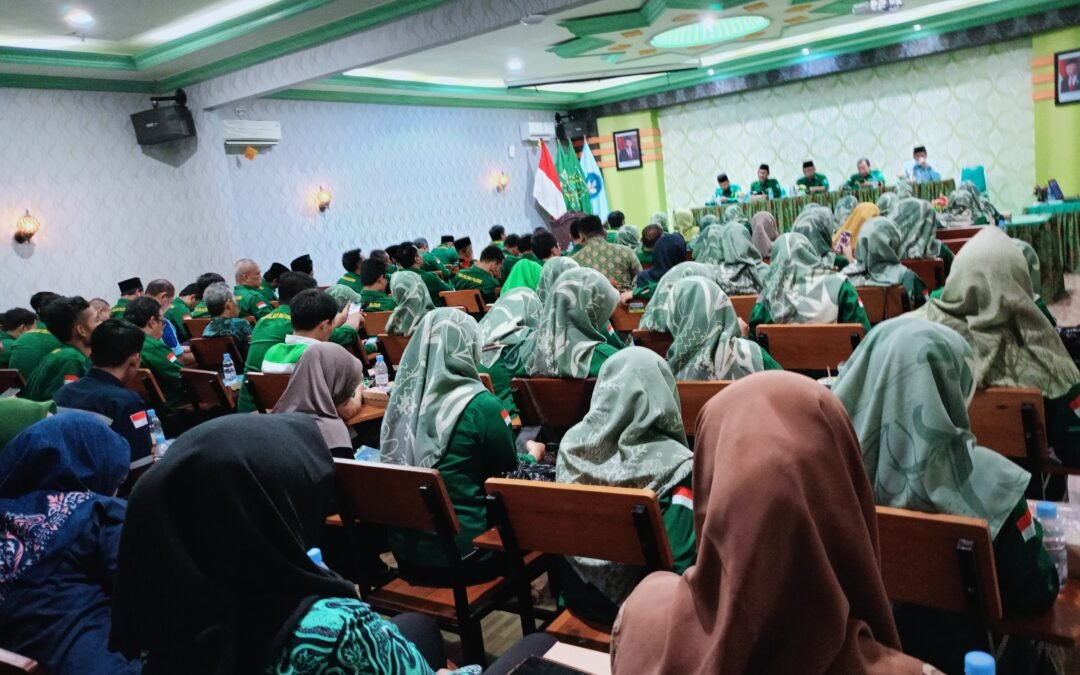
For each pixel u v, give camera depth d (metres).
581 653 1.38
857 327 3.02
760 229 7.00
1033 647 1.63
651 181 13.68
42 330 4.61
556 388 2.94
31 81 7.34
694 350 2.73
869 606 0.72
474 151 12.34
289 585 0.98
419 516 2.00
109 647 0.96
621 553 1.70
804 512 0.67
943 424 1.38
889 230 4.17
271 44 7.15
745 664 0.67
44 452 1.61
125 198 8.16
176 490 0.95
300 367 2.84
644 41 9.40
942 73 11.05
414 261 7.18
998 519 1.37
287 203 9.55
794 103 12.33
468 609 2.00
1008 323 2.11
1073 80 9.85
